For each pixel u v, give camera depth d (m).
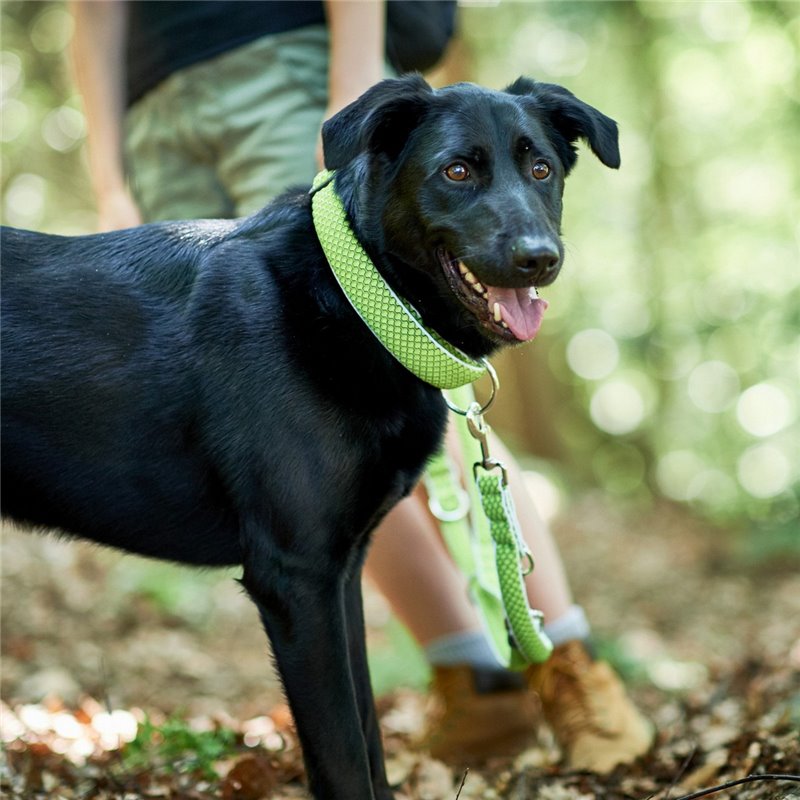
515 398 17.17
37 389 2.54
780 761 2.94
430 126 2.58
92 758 3.29
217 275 2.59
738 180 17.88
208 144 3.45
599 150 2.78
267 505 2.50
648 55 17.25
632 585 10.02
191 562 2.71
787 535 10.88
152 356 2.55
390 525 3.49
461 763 3.54
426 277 2.63
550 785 3.22
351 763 2.48
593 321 20.70
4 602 6.40
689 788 3.01
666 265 18.59
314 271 2.58
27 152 14.01
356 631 2.78
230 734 3.49
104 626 6.53
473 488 3.16
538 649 2.97
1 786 3.03
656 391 19.80
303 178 3.36
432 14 3.61
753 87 16.98
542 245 2.46
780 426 18.44
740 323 17.39
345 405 2.51
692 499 18.84
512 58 17.50
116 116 3.62
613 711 3.40
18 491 2.61
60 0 13.30
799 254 16.86
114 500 2.61
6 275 2.61
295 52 3.38
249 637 7.13
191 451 2.56
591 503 14.12
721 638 7.90
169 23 3.43
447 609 3.56
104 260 2.64
